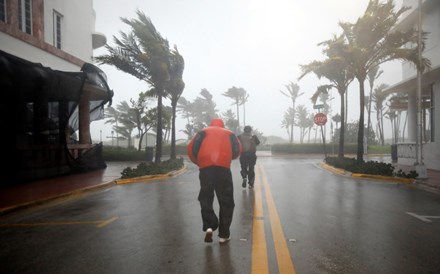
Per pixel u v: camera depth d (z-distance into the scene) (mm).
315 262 3955
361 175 13141
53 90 11305
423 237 5023
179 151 36812
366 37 15336
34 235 5246
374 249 4441
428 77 16875
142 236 5102
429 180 11828
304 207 7289
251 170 10164
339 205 7547
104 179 12289
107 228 5613
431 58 18359
